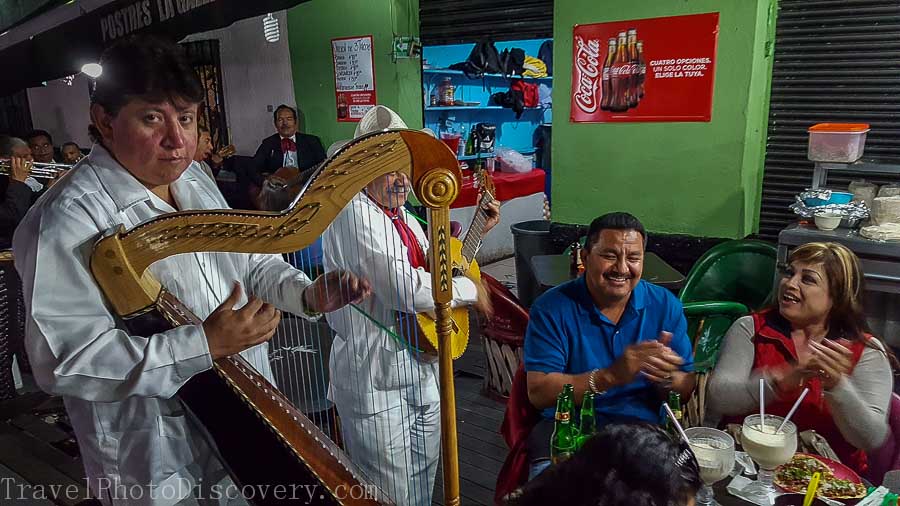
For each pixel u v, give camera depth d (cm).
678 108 335
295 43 479
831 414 163
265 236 109
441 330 113
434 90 573
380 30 427
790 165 339
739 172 327
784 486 139
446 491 120
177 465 135
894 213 277
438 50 572
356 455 196
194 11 303
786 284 172
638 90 345
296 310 153
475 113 626
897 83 307
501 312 304
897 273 271
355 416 193
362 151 108
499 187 577
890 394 167
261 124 527
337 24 449
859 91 316
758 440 138
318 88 476
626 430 84
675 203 348
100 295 118
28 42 395
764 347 178
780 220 347
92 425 131
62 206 118
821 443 163
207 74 552
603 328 184
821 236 286
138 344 116
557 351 183
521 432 189
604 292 178
